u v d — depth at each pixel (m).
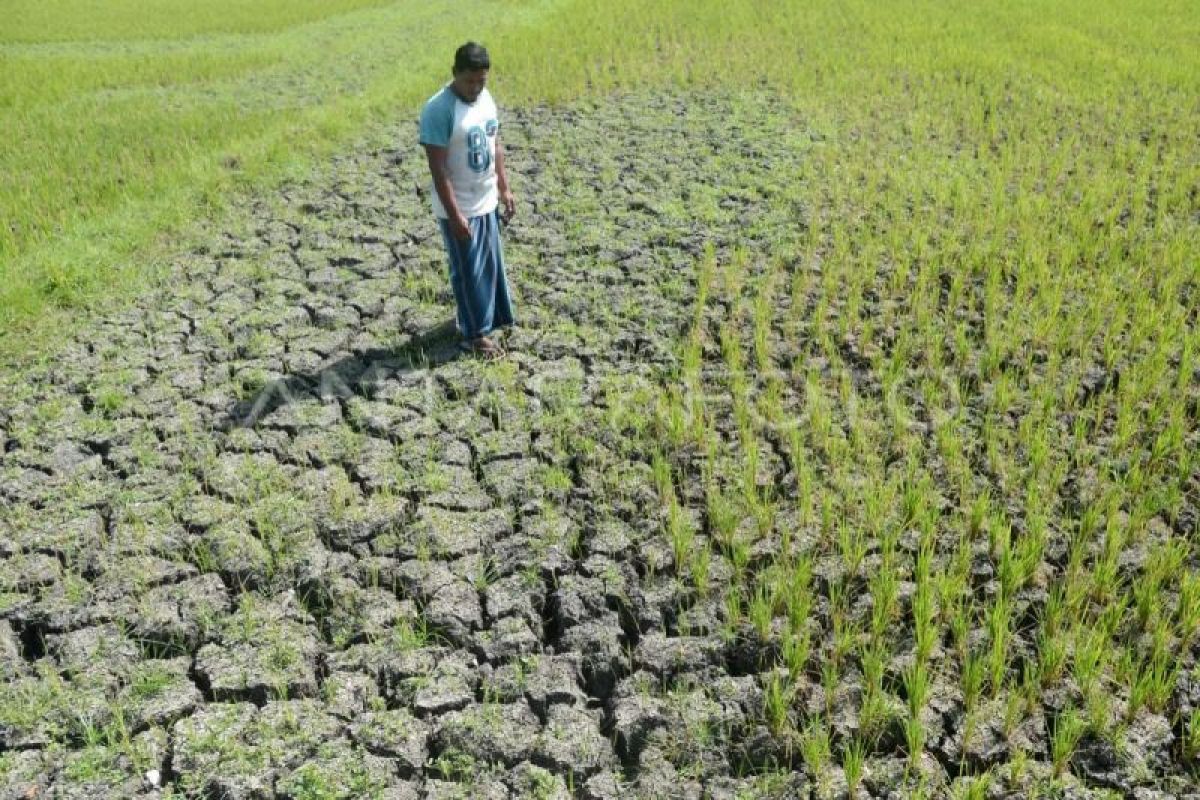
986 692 3.90
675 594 4.39
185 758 3.64
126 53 17.61
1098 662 3.96
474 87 5.46
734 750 3.72
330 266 7.64
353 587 4.42
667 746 3.73
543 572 4.55
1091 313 6.64
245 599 4.32
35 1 24.47
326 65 15.83
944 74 13.02
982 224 8.00
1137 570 4.48
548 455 5.33
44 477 5.18
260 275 7.46
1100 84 12.39
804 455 5.18
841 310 6.87
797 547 4.60
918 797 3.42
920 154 9.79
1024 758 3.57
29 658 4.23
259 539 4.73
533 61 14.37
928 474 4.99
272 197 9.05
